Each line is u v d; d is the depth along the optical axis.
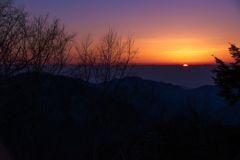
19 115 6.96
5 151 7.19
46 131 7.80
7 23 6.26
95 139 7.80
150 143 10.98
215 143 10.45
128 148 10.91
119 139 8.52
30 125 7.50
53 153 8.04
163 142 10.95
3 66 6.13
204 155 9.88
